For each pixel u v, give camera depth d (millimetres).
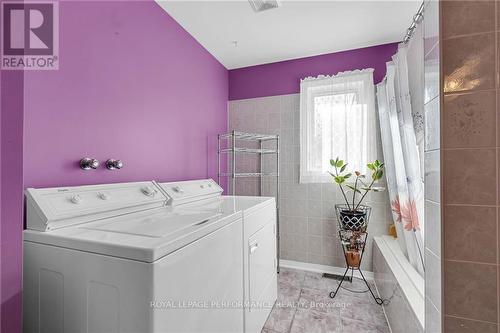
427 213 917
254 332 1462
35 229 912
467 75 771
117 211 1177
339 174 2396
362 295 2041
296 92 2617
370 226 2344
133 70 1518
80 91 1207
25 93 1000
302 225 2586
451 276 792
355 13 1845
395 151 1851
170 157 1849
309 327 1642
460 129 778
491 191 751
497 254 748
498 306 748
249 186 2781
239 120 2816
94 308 779
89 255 788
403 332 1336
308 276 2398
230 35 2143
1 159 764
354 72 2342
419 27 1361
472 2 765
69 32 1159
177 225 983
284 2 1718
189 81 2105
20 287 793
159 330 728
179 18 1891
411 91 1503
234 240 1222
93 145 1269
